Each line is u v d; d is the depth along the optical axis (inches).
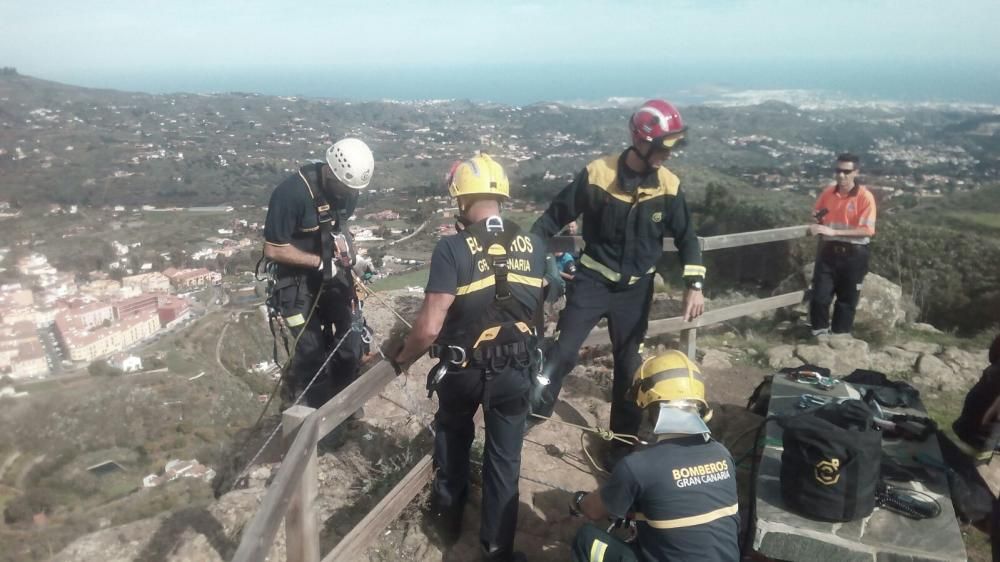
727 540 97.0
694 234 142.5
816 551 111.2
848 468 111.1
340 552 105.1
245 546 75.7
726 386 213.2
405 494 123.7
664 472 97.4
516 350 105.2
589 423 174.2
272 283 160.6
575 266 146.3
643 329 147.3
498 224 105.0
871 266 400.5
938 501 121.6
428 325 99.0
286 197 149.0
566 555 126.4
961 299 364.2
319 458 158.2
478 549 122.2
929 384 227.6
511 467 112.1
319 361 165.3
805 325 283.4
